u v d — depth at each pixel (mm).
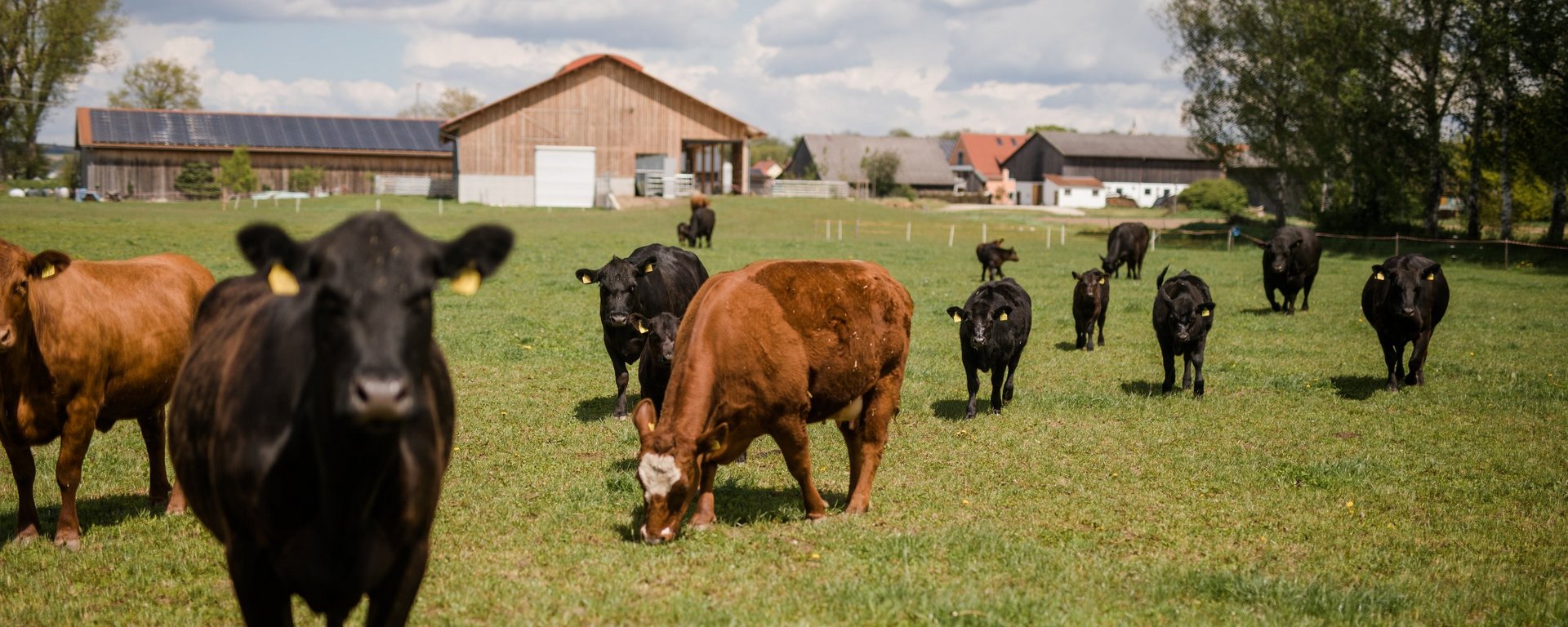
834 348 7309
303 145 78750
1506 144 40750
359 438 3631
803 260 7660
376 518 3984
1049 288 25203
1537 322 19766
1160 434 10797
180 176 73438
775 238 46219
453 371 13414
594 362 14297
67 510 6879
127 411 7418
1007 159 121688
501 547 6953
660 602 5949
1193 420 11492
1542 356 15906
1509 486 8938
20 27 74250
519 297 20984
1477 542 7523
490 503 7980
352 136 81375
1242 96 49281
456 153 71625
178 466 4680
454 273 3635
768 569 6555
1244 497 8547
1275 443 10469
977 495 8547
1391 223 46594
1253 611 6094
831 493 8508
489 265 3746
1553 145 37062
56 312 6641
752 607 5895
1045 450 10102
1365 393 13102
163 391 7617
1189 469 9398
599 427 10656
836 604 5941
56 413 6770
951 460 9656
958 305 21359
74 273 6965
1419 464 9688
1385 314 13305
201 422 4457
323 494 3814
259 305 4734
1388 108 42094
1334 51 43906
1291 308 21281
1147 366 14891
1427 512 8227
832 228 53594
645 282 11273
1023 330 11961
